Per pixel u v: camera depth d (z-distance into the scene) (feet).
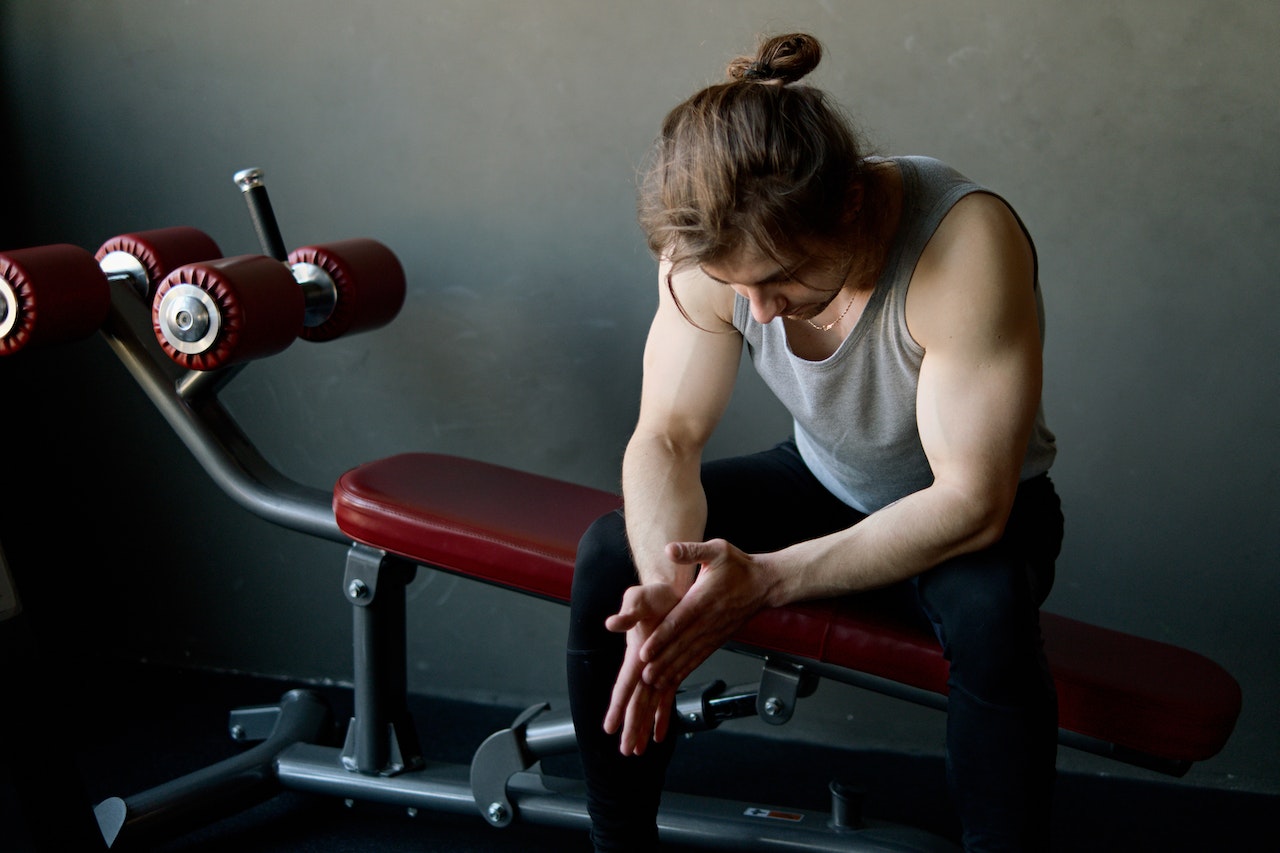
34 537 6.84
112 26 6.11
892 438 3.97
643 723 3.58
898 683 4.05
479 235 6.05
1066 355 5.66
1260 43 5.16
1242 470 5.61
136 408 6.59
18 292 4.47
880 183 3.55
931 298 3.56
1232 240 5.38
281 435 6.50
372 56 5.93
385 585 4.88
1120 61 5.29
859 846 4.69
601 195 5.87
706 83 5.63
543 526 4.53
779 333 3.89
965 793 3.58
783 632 4.07
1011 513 4.08
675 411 4.20
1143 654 4.29
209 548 6.76
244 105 6.10
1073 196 5.47
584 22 5.70
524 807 4.91
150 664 6.94
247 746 6.02
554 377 6.15
